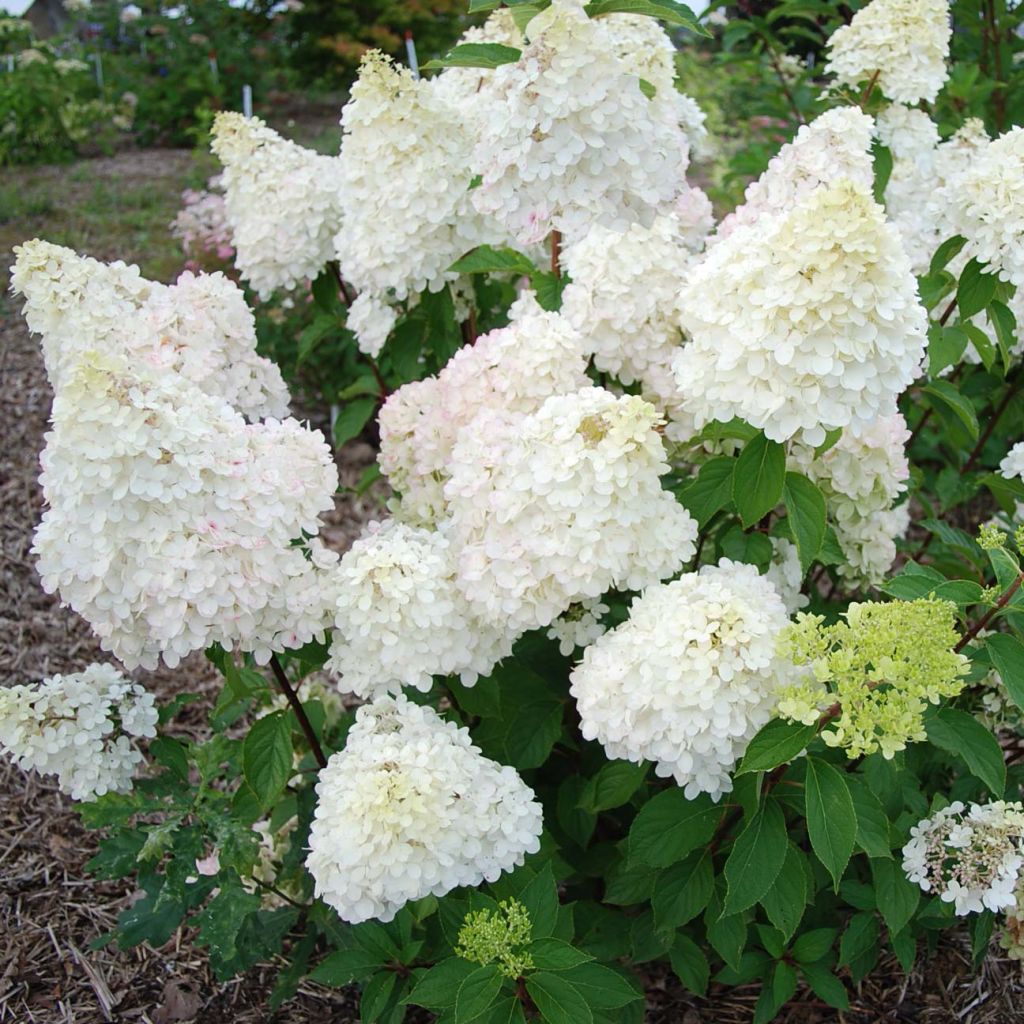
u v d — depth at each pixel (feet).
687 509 3.02
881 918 3.38
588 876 3.37
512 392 3.05
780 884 2.71
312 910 3.18
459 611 2.80
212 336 3.19
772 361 2.57
